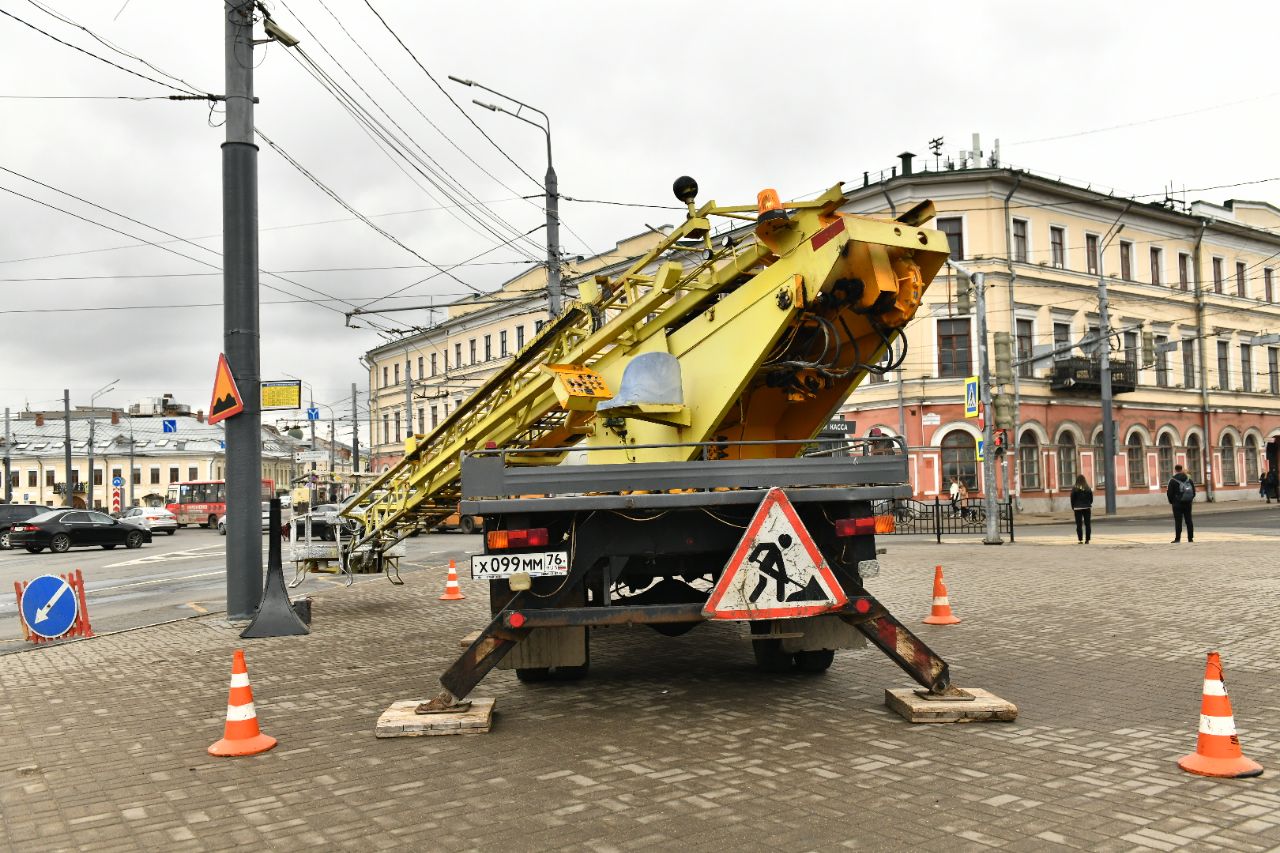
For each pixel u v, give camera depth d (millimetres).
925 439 35844
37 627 10328
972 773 4613
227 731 5453
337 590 15336
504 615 5914
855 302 5977
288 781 4859
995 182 36438
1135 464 41875
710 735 5512
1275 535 21859
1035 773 4586
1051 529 27938
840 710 6070
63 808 4535
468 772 4914
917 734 5398
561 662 6219
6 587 18500
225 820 4289
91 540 31656
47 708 6848
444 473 9898
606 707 6375
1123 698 6172
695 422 6477
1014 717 5641
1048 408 37875
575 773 4828
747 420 6785
